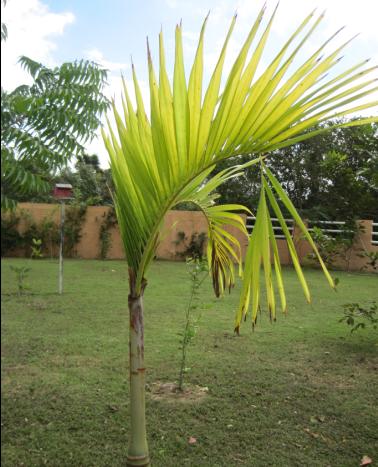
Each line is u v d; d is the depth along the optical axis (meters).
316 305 6.50
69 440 2.50
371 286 8.54
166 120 1.42
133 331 1.74
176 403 2.99
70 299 6.34
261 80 1.31
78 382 3.29
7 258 12.09
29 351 3.97
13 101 2.05
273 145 1.40
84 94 2.31
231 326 5.05
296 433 2.63
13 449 2.40
